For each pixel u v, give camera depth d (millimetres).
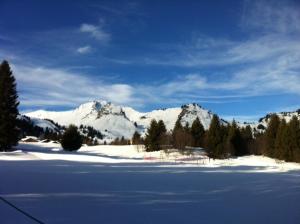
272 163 72750
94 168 40969
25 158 54875
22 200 16703
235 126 90375
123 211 15383
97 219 13555
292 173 45500
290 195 22969
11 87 64062
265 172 46188
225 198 20828
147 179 29906
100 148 105938
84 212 14664
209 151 79312
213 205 18156
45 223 12414
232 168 53625
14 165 40062
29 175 28219
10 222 12195
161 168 47062
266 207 18125
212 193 22812
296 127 77312
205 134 92562
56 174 30422
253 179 34156
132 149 98688
